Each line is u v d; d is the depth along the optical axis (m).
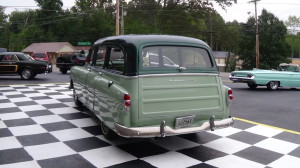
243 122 6.42
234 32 53.84
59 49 51.31
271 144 4.94
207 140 5.10
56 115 6.63
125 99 3.97
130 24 47.66
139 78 4.07
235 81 12.67
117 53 4.55
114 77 4.55
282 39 51.03
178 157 4.30
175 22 43.06
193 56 4.54
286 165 4.07
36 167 3.88
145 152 4.47
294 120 6.71
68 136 5.16
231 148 4.72
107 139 5.01
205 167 3.97
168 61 4.32
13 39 67.62
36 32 64.38
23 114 6.69
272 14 51.66
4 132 5.35
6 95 9.16
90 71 5.93
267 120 6.68
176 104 4.25
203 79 4.50
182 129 4.25
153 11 46.56
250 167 3.99
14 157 4.21
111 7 60.91
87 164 4.00
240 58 53.94
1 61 13.73
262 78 12.18
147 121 4.07
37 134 5.26
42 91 10.04
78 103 7.45
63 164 3.99
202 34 45.97
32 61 14.21
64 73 19.17
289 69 14.12
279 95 10.98
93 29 61.78
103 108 4.76
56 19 65.25
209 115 4.53
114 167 3.92
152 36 4.48
